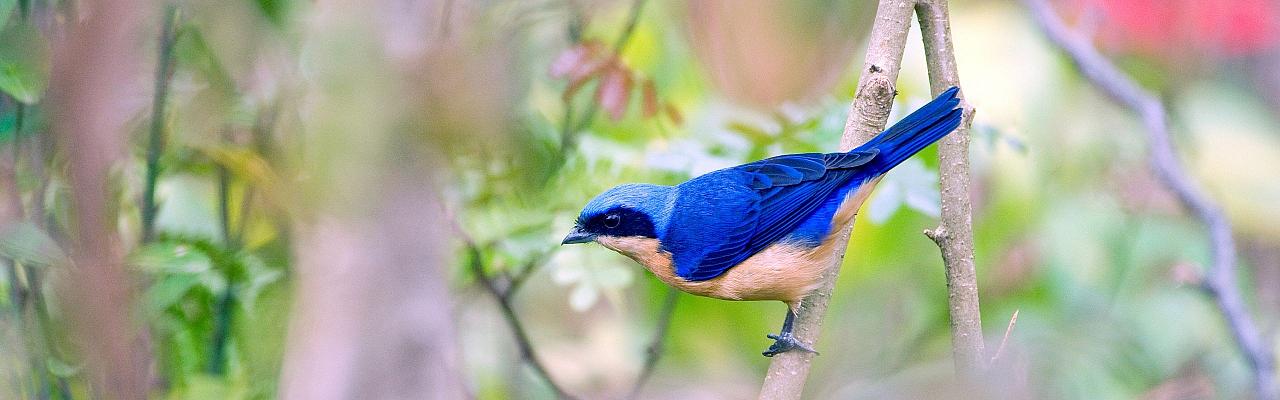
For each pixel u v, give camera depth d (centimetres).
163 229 995
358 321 794
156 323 929
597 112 1233
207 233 1026
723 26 1127
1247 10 1295
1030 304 1317
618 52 1057
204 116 930
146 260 812
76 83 707
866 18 1121
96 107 712
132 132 901
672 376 1383
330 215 777
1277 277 1460
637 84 1073
